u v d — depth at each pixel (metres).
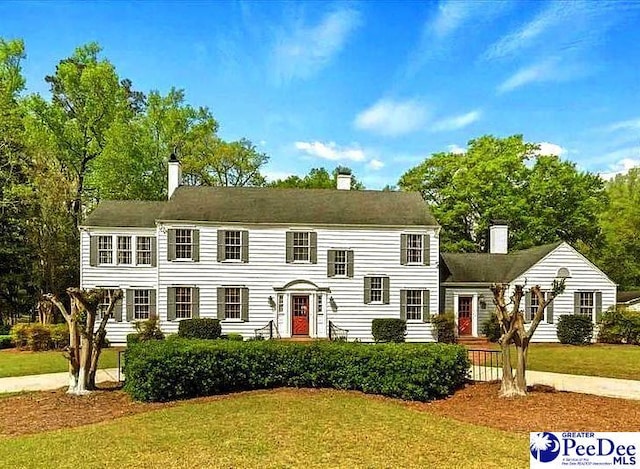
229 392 13.46
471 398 12.95
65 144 36.75
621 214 46.44
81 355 13.77
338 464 7.90
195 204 28.44
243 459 8.11
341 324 27.98
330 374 13.84
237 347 13.63
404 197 31.00
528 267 28.66
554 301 28.72
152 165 39.28
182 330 26.08
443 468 7.75
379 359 13.29
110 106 38.03
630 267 42.66
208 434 9.45
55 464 7.92
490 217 39.69
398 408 11.67
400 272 28.45
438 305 28.67
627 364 19.39
